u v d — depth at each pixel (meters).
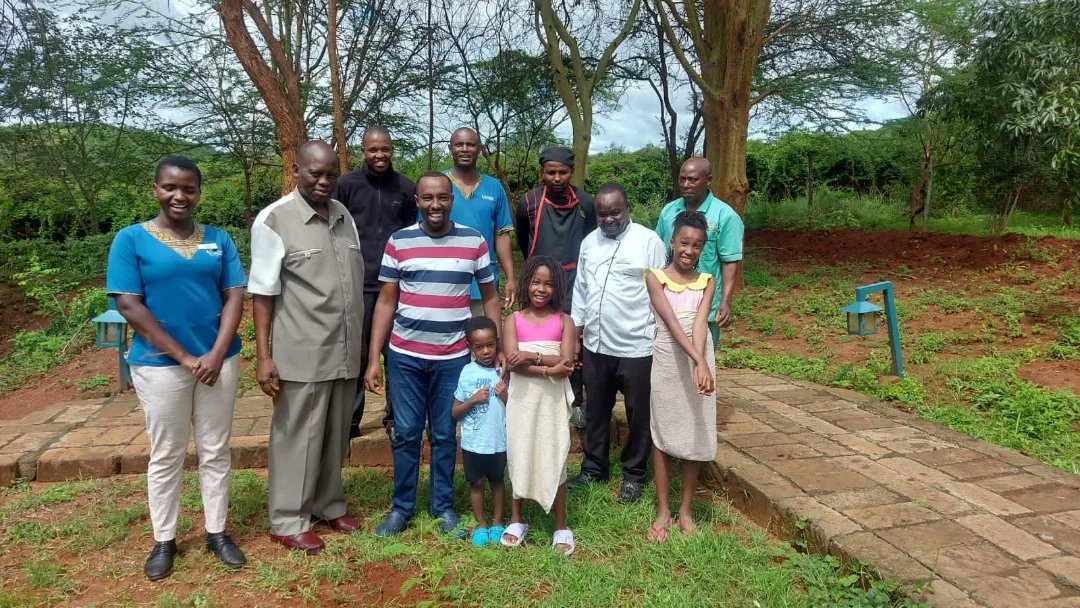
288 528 3.43
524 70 14.69
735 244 4.22
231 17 7.07
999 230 13.94
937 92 12.59
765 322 8.50
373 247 4.35
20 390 7.17
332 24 7.60
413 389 3.58
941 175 15.48
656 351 3.54
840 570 3.06
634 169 21.50
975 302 8.69
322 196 3.36
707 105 11.23
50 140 13.71
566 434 3.45
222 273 3.30
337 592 3.03
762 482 3.82
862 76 13.59
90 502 4.01
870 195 19.78
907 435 4.64
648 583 3.04
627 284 3.86
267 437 4.75
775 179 20.95
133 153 14.51
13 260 12.25
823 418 5.04
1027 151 11.27
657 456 3.58
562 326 3.50
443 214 3.50
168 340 3.07
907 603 2.66
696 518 3.77
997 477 3.89
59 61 12.42
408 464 3.61
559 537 3.42
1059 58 9.05
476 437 3.46
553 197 4.46
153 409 3.12
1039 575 2.81
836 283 10.52
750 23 9.58
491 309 3.80
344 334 3.46
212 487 3.33
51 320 9.72
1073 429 5.07
